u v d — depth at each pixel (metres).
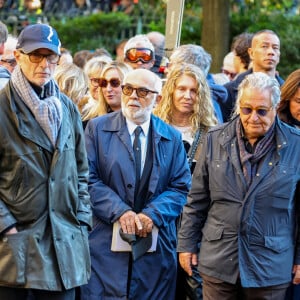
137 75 8.56
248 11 18.80
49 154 7.06
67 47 20.12
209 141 7.90
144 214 8.41
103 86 9.45
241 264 7.65
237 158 7.71
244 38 13.17
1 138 6.96
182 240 8.12
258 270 7.65
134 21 20.47
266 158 7.68
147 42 10.70
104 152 8.55
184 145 9.32
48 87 7.18
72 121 7.32
